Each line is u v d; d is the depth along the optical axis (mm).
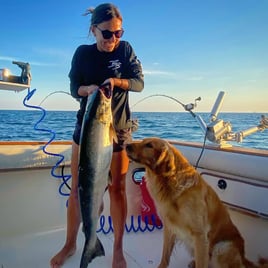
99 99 1755
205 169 2746
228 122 2877
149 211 3023
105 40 2045
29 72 2227
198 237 1962
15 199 2699
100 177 1813
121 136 2219
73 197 2318
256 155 2385
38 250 2500
